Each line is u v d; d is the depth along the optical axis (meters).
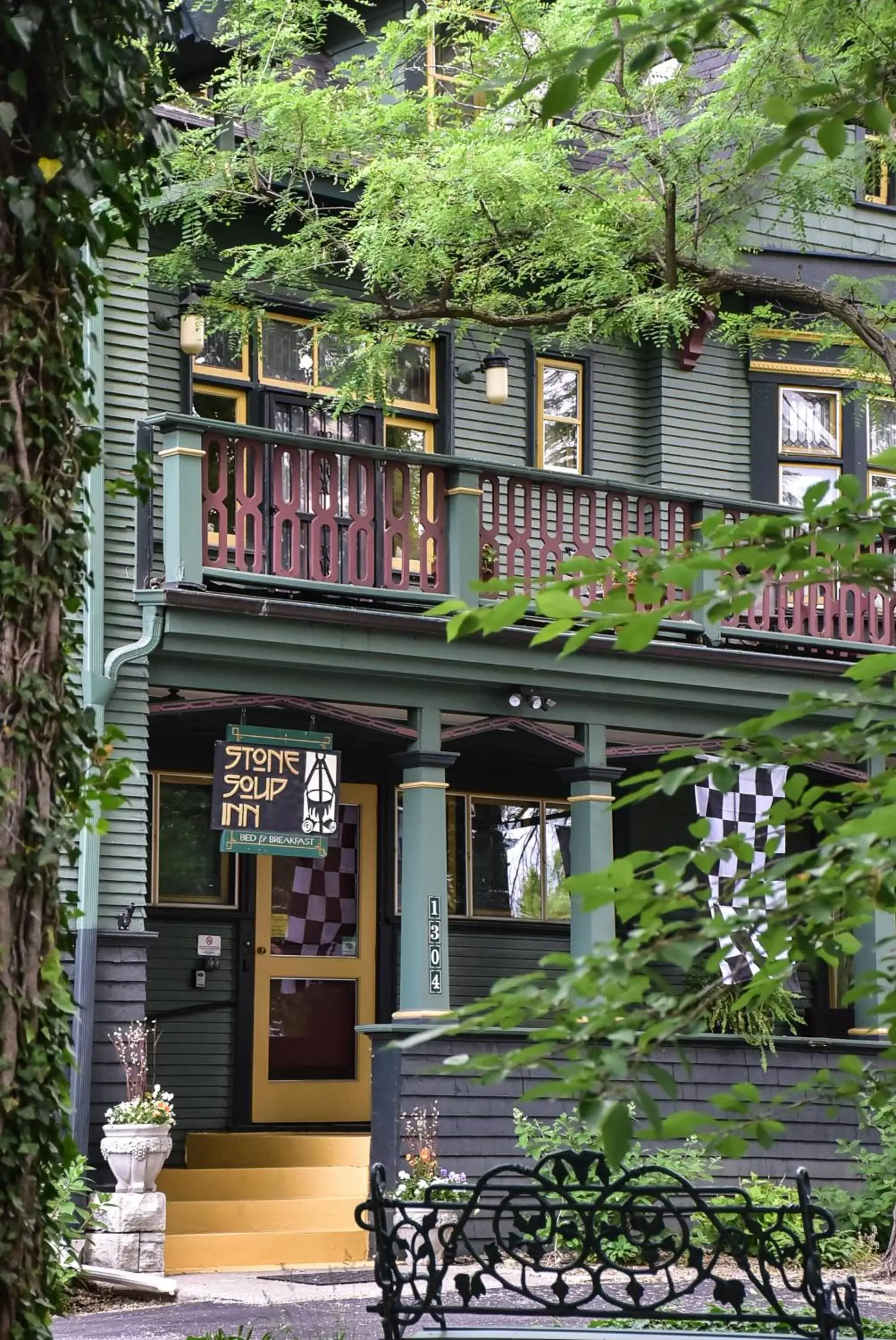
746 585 4.11
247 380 14.70
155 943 14.69
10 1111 4.85
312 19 14.47
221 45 14.09
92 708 5.37
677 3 4.28
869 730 4.07
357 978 15.62
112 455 12.70
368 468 13.50
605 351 16.70
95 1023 12.13
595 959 3.47
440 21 13.88
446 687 13.59
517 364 16.23
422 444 15.71
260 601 12.55
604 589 14.21
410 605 13.62
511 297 14.52
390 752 15.92
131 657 12.31
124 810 12.45
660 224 14.13
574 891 3.79
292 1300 10.75
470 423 15.89
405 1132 12.61
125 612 12.59
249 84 13.70
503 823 16.66
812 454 17.30
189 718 14.38
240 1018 14.97
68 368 5.29
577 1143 12.81
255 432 12.81
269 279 14.73
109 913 12.33
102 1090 12.08
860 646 15.41
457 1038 12.95
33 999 4.96
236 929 15.07
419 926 13.16
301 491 13.94
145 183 5.87
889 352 13.71
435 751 13.45
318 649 12.91
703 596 4.09
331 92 13.63
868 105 4.39
